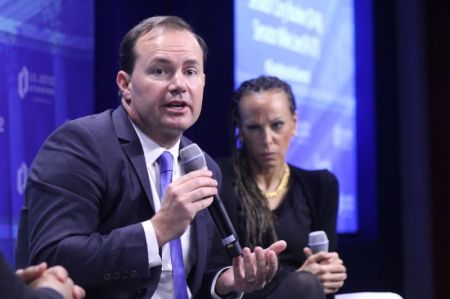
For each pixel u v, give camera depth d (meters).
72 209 4.29
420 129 11.62
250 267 4.51
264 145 6.29
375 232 11.32
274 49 10.17
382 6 11.62
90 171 4.40
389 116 11.55
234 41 9.65
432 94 11.73
